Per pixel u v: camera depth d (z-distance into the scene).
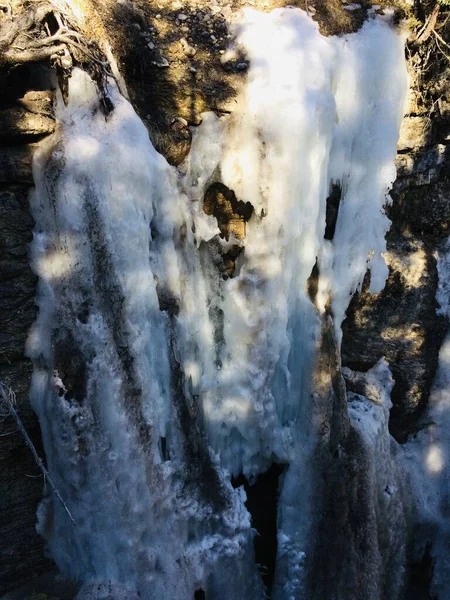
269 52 4.52
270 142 4.36
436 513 6.04
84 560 4.09
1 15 3.45
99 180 3.63
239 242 4.62
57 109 3.63
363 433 5.13
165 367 4.16
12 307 3.64
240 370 4.72
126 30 4.23
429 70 5.30
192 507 4.33
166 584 4.16
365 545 5.09
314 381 4.97
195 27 4.68
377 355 5.80
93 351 3.77
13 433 3.79
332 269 5.18
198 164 4.41
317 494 5.02
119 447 3.88
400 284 5.69
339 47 4.76
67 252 3.63
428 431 6.06
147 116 4.21
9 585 4.07
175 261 4.18
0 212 3.49
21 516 4.00
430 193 5.78
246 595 4.77
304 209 4.57
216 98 4.40
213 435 4.77
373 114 5.04
